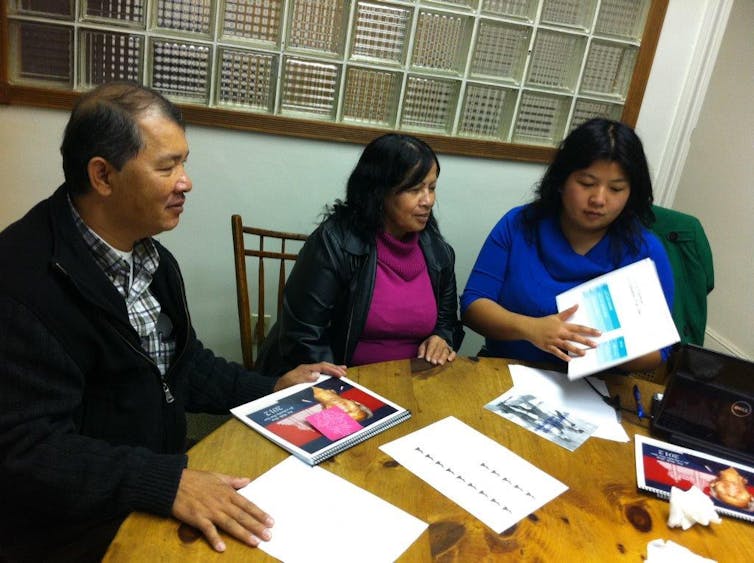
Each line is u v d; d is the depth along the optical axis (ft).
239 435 3.32
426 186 4.91
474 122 6.96
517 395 4.15
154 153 3.11
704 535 2.99
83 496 2.81
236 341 7.34
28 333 2.93
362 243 4.98
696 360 3.77
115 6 5.77
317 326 4.98
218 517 2.68
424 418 3.71
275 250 6.96
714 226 10.08
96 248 3.35
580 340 4.17
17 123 5.90
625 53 7.06
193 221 6.66
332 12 6.18
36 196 6.20
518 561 2.68
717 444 3.74
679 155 7.46
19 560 3.29
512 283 5.24
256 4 6.01
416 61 6.56
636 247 4.97
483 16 6.47
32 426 2.90
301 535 2.68
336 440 3.32
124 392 3.48
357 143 6.64
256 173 6.59
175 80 6.11
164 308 3.89
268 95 6.36
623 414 4.08
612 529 2.95
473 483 3.16
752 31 9.23
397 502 2.95
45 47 5.77
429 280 5.37
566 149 4.72
